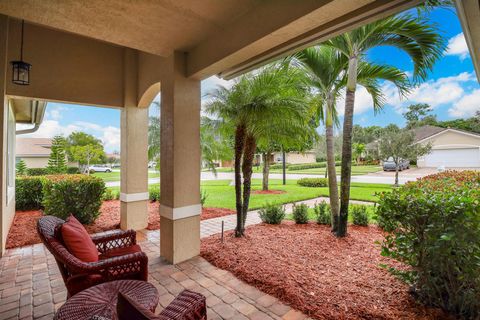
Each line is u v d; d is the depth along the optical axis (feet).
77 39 14.61
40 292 8.74
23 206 22.81
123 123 16.60
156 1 7.84
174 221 11.19
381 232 14.87
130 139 16.38
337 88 15.56
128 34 9.88
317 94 15.48
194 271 10.35
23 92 12.96
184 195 11.53
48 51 13.70
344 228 13.75
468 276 6.31
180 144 11.41
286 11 7.36
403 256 7.51
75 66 14.55
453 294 6.83
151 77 14.55
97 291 5.82
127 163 16.30
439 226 6.53
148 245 13.64
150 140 30.73
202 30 9.69
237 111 13.66
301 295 8.18
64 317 4.90
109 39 10.28
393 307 7.38
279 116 13.25
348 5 6.41
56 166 42.91
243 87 13.50
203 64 10.55
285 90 13.67
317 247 12.48
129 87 16.17
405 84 13.88
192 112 11.85
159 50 11.28
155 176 54.44
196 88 11.98
